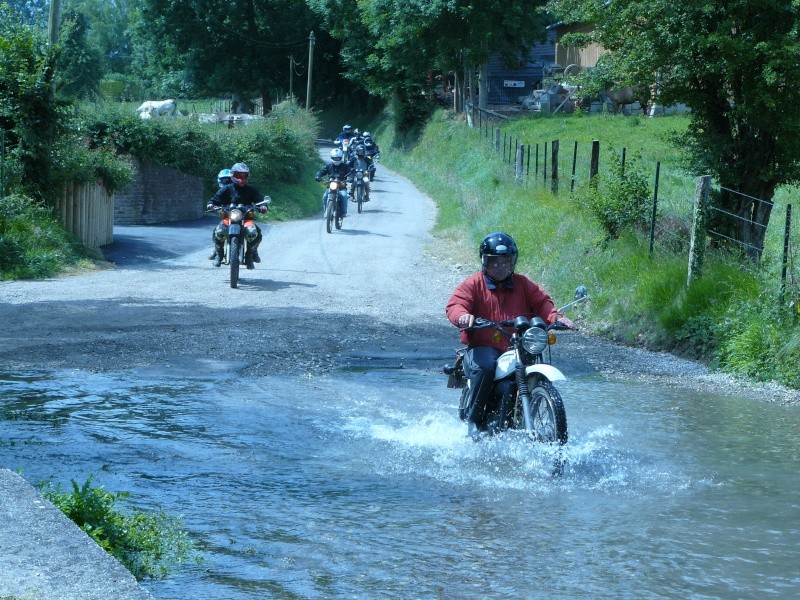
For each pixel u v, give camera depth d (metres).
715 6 13.05
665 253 13.91
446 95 63.41
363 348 11.01
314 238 24.11
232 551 4.56
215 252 17.45
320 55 74.81
